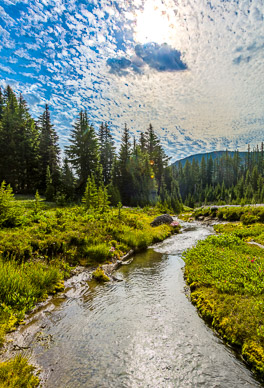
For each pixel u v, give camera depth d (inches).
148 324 208.2
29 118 1910.7
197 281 292.4
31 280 273.4
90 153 1849.2
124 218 725.3
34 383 136.4
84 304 251.1
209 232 776.9
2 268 262.2
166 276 341.7
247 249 399.9
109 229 555.5
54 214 662.5
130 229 623.2
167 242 613.3
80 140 1819.6
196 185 3924.7
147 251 513.7
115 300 260.8
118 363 158.1
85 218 611.2
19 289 248.5
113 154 2608.3
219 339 183.5
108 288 296.7
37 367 152.3
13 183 1523.1
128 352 169.5
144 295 273.7
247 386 136.4
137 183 2084.2
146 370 151.0
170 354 166.9
